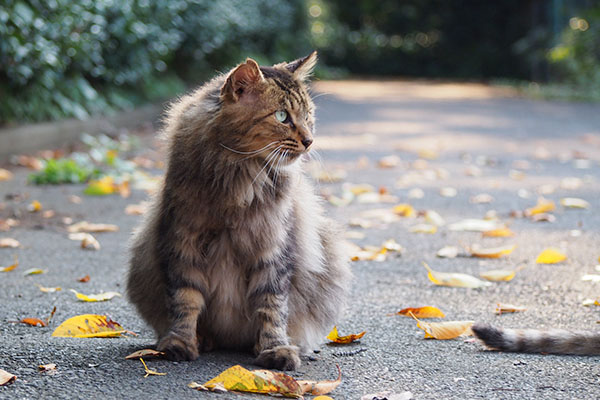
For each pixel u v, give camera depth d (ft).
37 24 35.53
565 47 86.94
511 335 13.93
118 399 10.99
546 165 39.78
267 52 87.56
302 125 13.39
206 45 60.90
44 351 13.01
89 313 16.16
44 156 36.94
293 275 13.94
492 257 21.81
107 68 47.98
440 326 14.74
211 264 13.29
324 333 14.70
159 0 50.49
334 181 34.27
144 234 14.17
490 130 55.47
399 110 70.13
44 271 19.61
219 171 12.85
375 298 17.71
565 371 12.80
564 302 17.33
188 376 12.12
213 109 13.07
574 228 25.50
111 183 31.22
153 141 44.68
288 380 11.36
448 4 128.77
